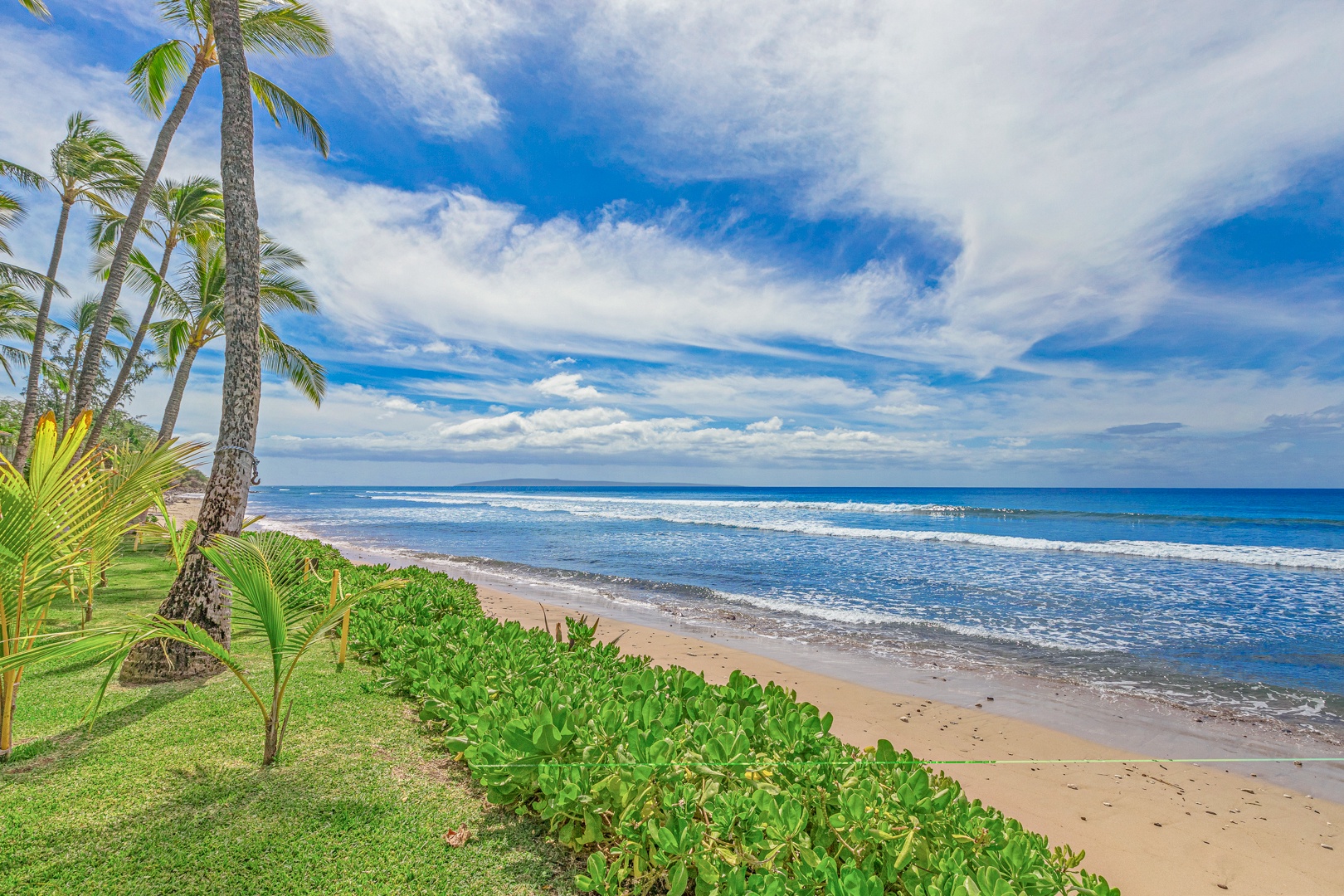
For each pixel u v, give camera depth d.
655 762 2.83
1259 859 3.75
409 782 3.54
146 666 5.06
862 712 6.27
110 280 11.72
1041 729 5.84
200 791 3.31
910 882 2.32
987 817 2.81
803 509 48.06
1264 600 12.42
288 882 2.60
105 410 14.96
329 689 5.07
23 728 4.05
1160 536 26.19
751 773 2.99
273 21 9.16
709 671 7.59
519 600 12.20
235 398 5.75
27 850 2.73
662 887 2.65
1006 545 23.02
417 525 33.97
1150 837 3.99
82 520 4.29
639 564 18.00
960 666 7.91
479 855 2.87
